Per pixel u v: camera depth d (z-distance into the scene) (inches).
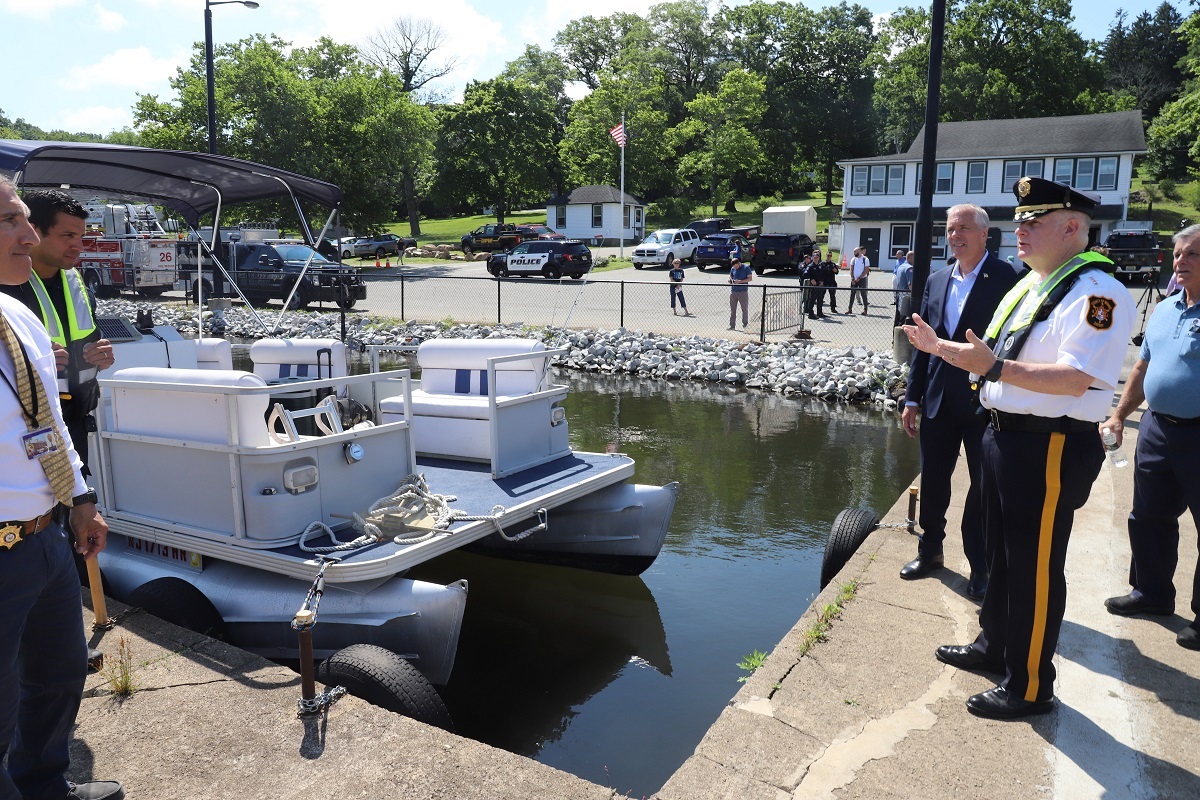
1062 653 151.6
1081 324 115.3
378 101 1499.8
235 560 174.9
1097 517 226.2
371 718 127.9
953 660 146.6
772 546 271.7
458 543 180.5
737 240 1373.0
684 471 355.9
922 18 2456.9
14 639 90.2
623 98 2373.3
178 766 115.6
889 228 1614.2
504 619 223.8
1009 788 113.4
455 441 238.8
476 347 250.2
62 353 138.1
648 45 3083.2
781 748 122.8
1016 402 122.4
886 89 2472.9
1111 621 165.0
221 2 775.7
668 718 175.0
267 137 1376.7
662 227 2507.4
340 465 185.0
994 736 125.7
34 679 100.5
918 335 124.2
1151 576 166.1
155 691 135.4
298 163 1379.2
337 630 168.2
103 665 143.3
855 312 872.3
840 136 2925.7
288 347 268.2
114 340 236.8
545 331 698.2
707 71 3095.5
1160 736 125.4
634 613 225.3
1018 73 2358.5
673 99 3038.9
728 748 122.8
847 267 1552.7
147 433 188.1
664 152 2496.3
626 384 565.6
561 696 185.3
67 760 105.7
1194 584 151.7
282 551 171.5
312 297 873.5
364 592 168.9
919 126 2400.3
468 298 992.2
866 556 199.9
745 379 559.5
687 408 487.5
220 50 1376.7
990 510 136.3
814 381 528.4
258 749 119.7
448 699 184.5
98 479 198.7
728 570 252.8
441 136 2357.3
